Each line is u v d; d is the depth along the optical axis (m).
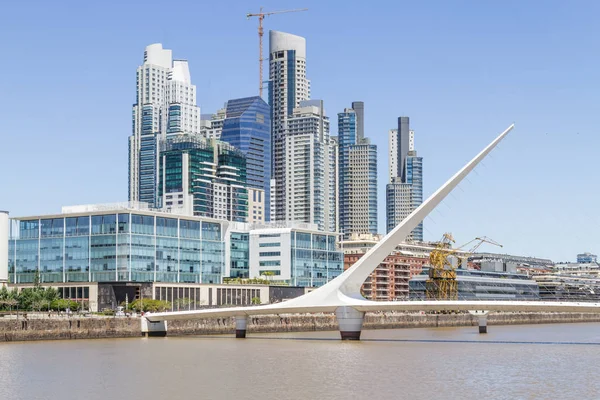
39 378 97.00
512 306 138.62
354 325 150.75
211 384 92.19
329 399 82.62
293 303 152.88
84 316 163.00
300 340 155.75
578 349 136.00
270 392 86.69
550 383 93.12
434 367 107.31
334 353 126.12
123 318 161.00
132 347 136.00
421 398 83.25
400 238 148.38
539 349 135.75
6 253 195.25
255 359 117.00
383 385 91.44
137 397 84.00
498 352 129.00
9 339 142.38
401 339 162.00
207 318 173.75
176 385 91.56
